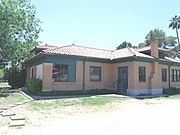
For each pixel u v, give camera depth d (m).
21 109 13.34
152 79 25.20
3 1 27.50
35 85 21.27
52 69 21.59
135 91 23.45
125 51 26.73
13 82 33.31
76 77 23.12
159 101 18.38
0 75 61.56
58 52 22.08
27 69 31.84
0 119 10.58
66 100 17.16
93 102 16.27
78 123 9.88
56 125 9.47
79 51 24.98
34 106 14.37
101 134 8.03
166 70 28.20
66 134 8.04
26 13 32.75
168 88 27.50
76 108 13.91
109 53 28.06
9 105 14.80
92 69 24.50
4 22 26.86
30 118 10.88
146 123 9.91
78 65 23.39
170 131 8.52
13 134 8.01
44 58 21.52
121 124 9.68
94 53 25.97
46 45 31.27
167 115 11.93
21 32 32.84
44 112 12.52
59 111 12.88
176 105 16.03
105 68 25.56
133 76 23.44
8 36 28.27
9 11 27.31
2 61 31.33
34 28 35.56
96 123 9.88
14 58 32.25
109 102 16.58
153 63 25.67
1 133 8.15
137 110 13.65
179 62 30.00
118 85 25.25
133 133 8.19
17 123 9.62
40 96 19.98
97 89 24.09
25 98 18.45
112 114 12.22
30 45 34.59
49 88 21.30
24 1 33.06
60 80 22.09
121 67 25.08
